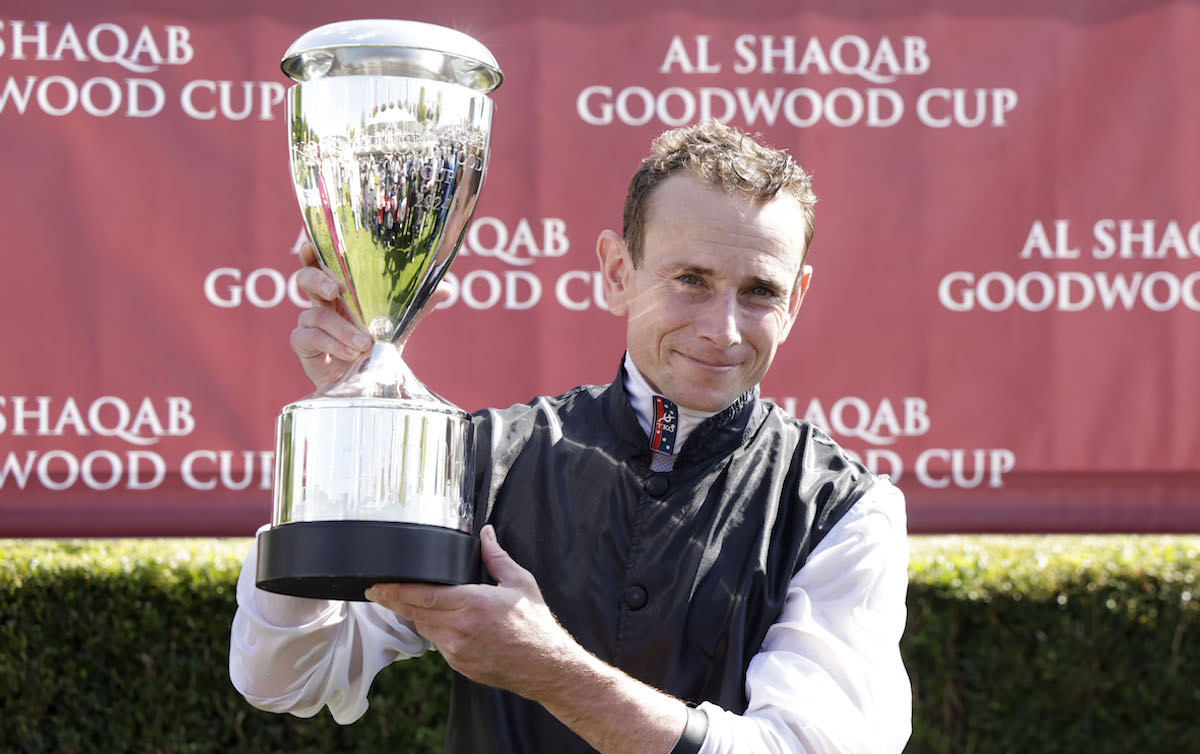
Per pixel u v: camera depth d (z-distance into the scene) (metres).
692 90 3.88
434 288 1.66
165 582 4.23
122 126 3.79
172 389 3.78
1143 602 4.41
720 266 1.63
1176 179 3.86
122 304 3.77
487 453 1.84
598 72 3.88
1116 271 3.86
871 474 1.85
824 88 3.88
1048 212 3.87
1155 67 3.88
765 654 1.68
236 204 3.82
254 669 1.73
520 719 1.74
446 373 3.83
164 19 3.81
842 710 1.62
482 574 1.75
